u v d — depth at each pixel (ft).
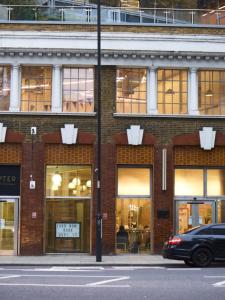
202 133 92.68
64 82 92.73
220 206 93.76
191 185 93.61
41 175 90.33
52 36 91.35
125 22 93.45
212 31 94.32
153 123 92.43
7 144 90.84
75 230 91.30
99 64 83.05
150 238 92.12
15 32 91.09
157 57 93.09
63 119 91.35
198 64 93.97
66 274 61.93
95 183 90.63
